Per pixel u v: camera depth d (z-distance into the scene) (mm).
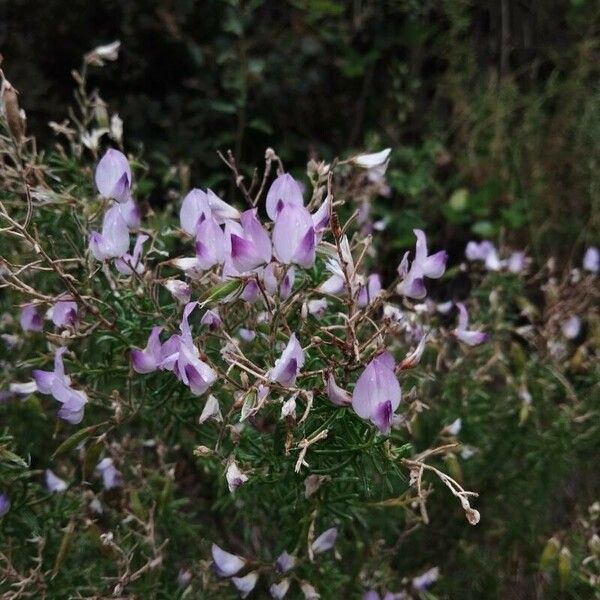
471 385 231
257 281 144
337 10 389
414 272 161
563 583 216
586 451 269
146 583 196
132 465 213
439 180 411
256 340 167
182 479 244
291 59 385
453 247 395
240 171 380
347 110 406
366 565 216
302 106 394
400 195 396
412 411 172
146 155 365
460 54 410
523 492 251
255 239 140
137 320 175
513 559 255
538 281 376
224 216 159
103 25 364
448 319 336
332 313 183
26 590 191
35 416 223
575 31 417
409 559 250
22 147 187
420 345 145
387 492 203
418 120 417
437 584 245
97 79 370
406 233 381
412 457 172
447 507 254
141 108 366
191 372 141
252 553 224
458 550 252
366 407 138
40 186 184
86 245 177
